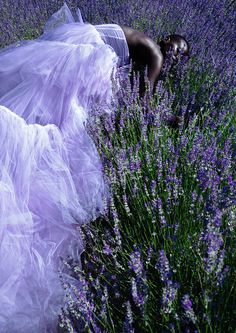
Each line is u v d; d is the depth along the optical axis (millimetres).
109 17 3590
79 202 1869
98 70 2107
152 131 2209
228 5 3930
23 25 3797
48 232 1794
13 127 1785
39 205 1811
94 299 1609
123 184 1878
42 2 3977
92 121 2145
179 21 3557
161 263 1311
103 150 2094
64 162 1938
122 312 1517
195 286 1496
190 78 2822
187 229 1617
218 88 2629
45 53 2049
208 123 2293
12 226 1685
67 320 1416
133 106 2256
